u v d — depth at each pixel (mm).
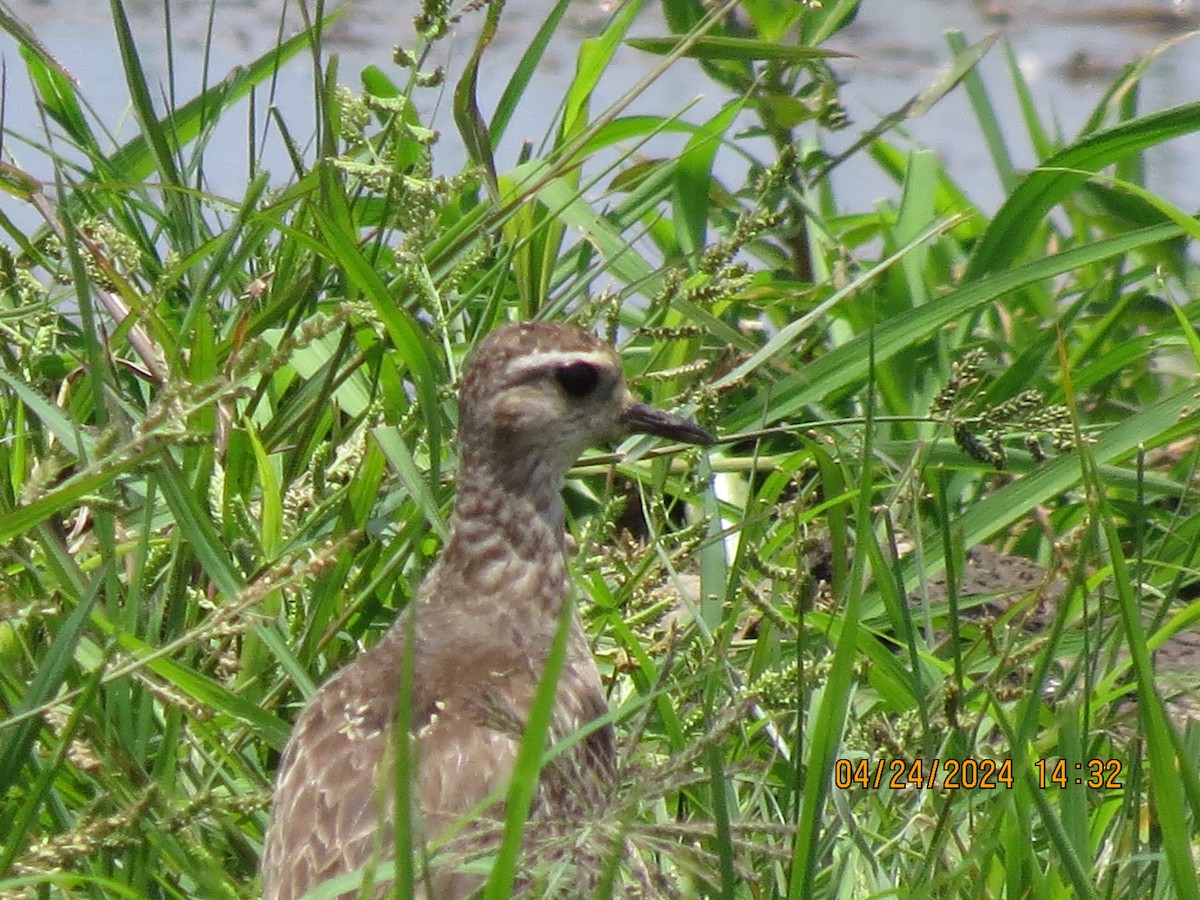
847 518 11492
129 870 8414
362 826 7910
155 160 12430
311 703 8820
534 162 12672
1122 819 9023
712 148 13781
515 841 5859
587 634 10570
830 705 7473
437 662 9203
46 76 13406
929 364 14094
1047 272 12312
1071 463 11797
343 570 9953
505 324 10398
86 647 8875
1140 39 21438
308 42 12992
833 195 17234
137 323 11219
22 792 8898
